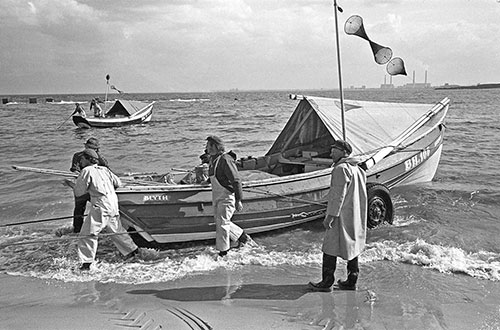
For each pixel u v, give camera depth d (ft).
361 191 19.21
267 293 19.80
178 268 23.15
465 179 42.09
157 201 25.38
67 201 37.81
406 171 35.70
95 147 24.12
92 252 23.32
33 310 18.22
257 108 207.10
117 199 24.26
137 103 116.26
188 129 101.65
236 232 25.86
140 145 75.00
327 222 18.83
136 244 26.14
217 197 23.91
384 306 18.38
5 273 22.99
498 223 29.94
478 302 18.78
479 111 142.20
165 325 16.67
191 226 25.93
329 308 18.16
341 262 23.80
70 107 234.58
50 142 80.53
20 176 47.44
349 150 19.10
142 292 20.11
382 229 28.81
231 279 21.58
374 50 29.17
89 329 16.34
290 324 16.81
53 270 23.21
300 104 35.94
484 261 23.45
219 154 23.66
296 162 34.94
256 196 27.43
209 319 17.20
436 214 31.83
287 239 27.86
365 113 36.19
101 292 20.18
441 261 23.12
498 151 58.90
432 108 40.40
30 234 29.63
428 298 19.15
